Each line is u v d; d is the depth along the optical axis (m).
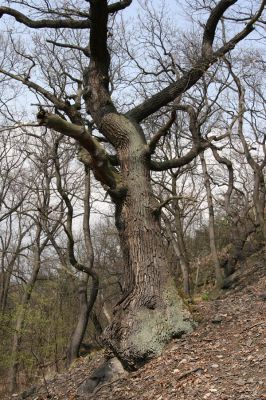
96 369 8.66
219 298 11.94
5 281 17.80
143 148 9.31
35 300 11.09
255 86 16.08
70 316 14.54
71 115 8.84
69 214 11.52
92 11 9.09
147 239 8.70
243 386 6.07
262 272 13.11
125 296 8.55
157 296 8.36
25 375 13.17
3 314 10.62
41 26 10.14
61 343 10.98
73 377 9.45
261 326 7.90
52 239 14.68
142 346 7.90
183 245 15.64
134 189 9.01
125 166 9.27
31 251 18.95
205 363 7.09
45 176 16.22
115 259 20.61
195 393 6.27
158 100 10.20
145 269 8.52
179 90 10.29
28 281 16.31
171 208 16.89
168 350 7.86
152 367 7.61
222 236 20.50
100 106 9.98
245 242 16.47
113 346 8.13
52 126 7.65
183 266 15.05
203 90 13.77
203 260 19.30
